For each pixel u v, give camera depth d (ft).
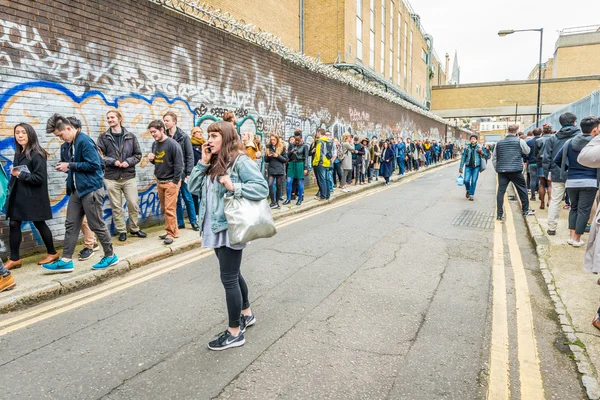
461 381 9.17
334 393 8.73
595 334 11.09
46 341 11.18
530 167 33.63
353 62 69.46
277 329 11.71
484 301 13.66
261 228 10.04
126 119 22.36
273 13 56.08
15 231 16.24
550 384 9.09
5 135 16.89
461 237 22.45
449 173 69.00
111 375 9.48
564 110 46.96
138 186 23.53
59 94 18.93
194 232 22.94
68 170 15.78
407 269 16.98
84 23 19.89
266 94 35.45
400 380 9.20
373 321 12.19
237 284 10.73
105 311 13.17
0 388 8.99
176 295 14.44
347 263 17.83
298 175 33.14
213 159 10.54
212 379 9.27
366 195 40.98
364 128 62.03
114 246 19.84
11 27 16.96
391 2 98.22
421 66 138.92
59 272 15.81
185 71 26.27
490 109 143.43
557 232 22.08
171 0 25.40
